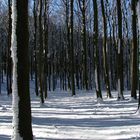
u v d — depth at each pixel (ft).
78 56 221.25
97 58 95.86
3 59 216.95
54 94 149.38
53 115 64.64
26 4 30.76
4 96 137.80
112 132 42.65
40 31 90.94
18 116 30.81
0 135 41.32
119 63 96.58
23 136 30.86
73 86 135.44
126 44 211.82
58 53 243.19
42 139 38.99
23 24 30.60
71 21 133.18
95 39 97.45
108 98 105.70
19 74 30.66
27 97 31.01
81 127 47.55
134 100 90.63
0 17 206.59
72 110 74.54
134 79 92.12
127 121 51.85
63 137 40.19
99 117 58.90
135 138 38.06
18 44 30.55
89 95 131.13
